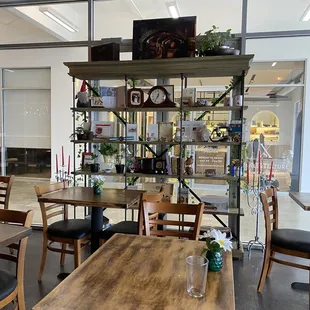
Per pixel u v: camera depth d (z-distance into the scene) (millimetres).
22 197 6137
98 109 3844
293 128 6004
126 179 3809
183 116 3975
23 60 7562
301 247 2508
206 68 3355
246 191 4324
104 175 3852
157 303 1105
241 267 3248
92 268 1388
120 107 3779
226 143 3484
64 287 1216
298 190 5805
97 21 4363
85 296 1149
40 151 7887
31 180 7953
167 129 3801
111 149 4070
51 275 3008
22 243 1927
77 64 3635
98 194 2922
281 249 2611
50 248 2887
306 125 5492
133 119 4184
